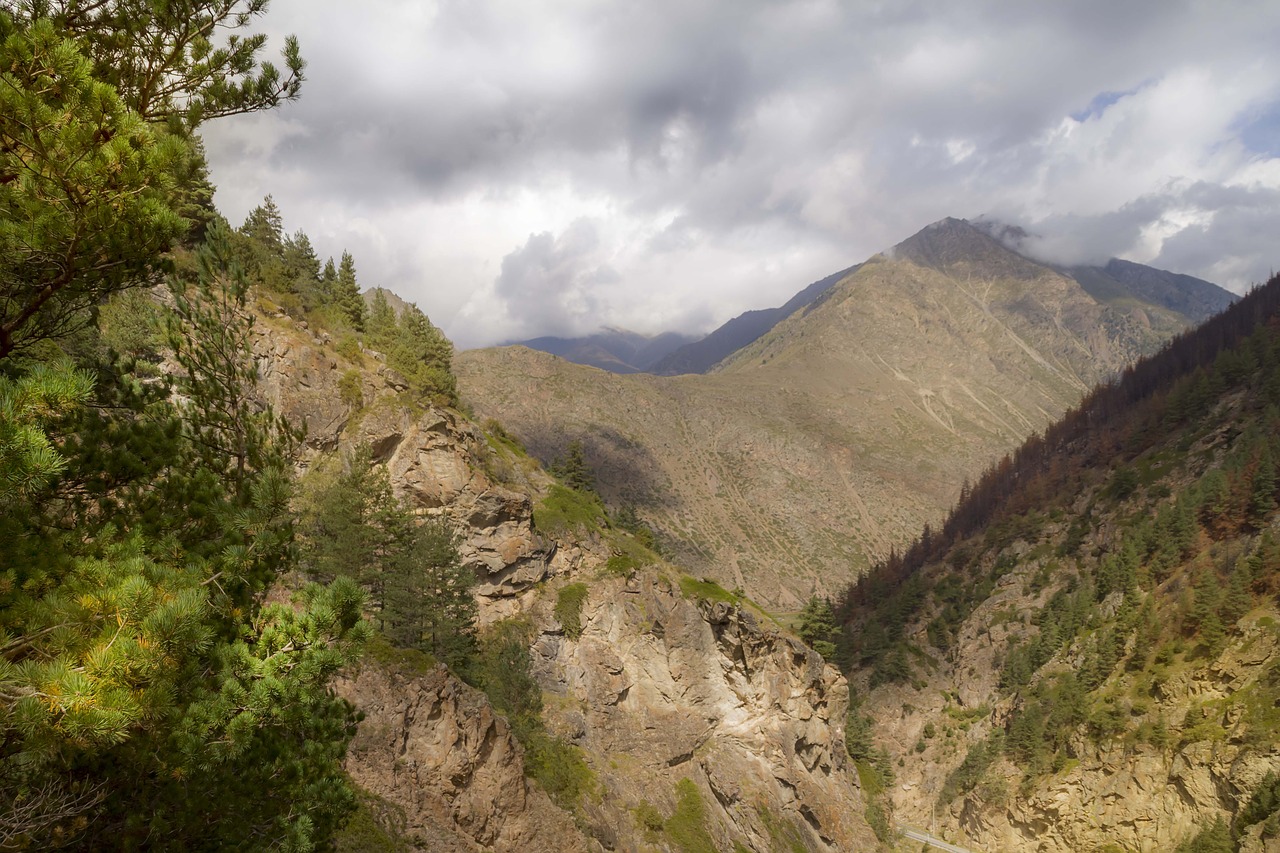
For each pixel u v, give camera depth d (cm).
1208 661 11406
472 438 7862
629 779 6975
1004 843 12269
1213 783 10012
